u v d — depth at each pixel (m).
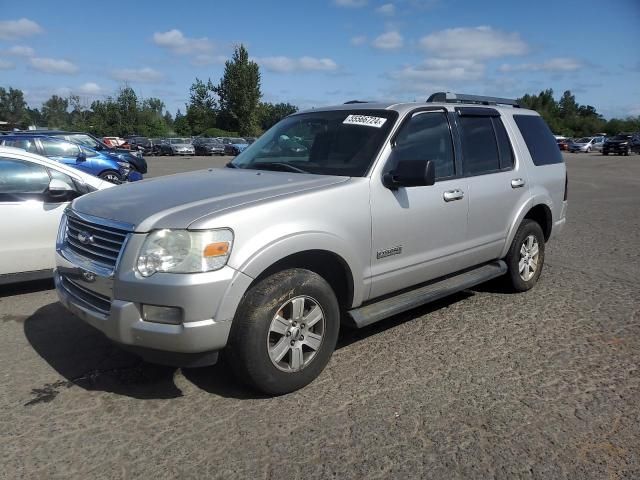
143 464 2.95
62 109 108.12
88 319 3.53
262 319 3.40
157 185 4.09
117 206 3.62
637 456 3.04
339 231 3.77
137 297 3.23
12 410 3.49
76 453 3.04
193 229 3.20
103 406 3.55
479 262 5.22
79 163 14.36
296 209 3.57
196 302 3.16
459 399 3.65
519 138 5.69
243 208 3.38
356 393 3.72
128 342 3.30
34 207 5.59
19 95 112.00
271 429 3.28
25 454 3.03
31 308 5.40
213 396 3.68
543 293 5.97
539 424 3.35
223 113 77.88
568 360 4.27
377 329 4.90
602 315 5.28
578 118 104.94
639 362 4.24
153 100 98.12
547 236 6.26
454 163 4.85
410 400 3.63
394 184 4.11
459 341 4.63
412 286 4.59
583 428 3.32
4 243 5.45
